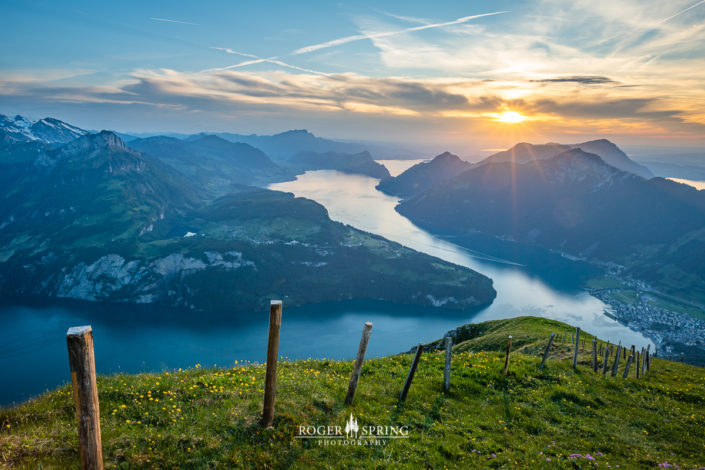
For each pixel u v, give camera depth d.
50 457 9.91
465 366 22.52
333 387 16.81
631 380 26.12
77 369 7.34
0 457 9.65
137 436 11.05
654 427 18.91
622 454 15.55
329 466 11.30
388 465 11.83
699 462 15.71
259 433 11.91
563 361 30.62
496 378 21.34
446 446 13.62
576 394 21.02
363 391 16.94
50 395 13.88
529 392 20.52
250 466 10.58
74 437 10.77
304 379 17.20
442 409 16.81
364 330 14.80
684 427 19.36
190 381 15.23
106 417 12.16
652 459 15.22
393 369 21.16
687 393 24.72
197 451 10.78
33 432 10.90
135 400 13.23
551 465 13.59
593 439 16.53
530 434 16.08
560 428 17.14
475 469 12.62
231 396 13.98
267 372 11.88
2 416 11.91
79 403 7.48
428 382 19.42
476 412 17.23
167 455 10.48
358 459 11.99
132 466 9.93
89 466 7.75
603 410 20.03
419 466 12.15
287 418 12.80
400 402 16.59
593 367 28.00
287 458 11.21
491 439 14.89
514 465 13.20
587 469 13.61
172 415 12.43
